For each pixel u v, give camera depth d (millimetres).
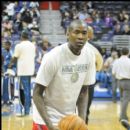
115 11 23641
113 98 13555
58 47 3668
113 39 19594
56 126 3693
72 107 3846
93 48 6504
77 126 3434
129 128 5387
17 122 9016
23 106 9750
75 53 3652
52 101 3773
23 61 9586
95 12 22453
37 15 21641
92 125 8891
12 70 10703
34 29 19812
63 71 3658
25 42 9641
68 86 3727
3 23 19906
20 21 20172
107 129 8398
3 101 10547
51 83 3711
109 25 21438
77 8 23266
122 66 8922
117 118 9938
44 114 3643
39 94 3648
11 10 21391
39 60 12844
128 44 19359
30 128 8336
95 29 21125
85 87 3963
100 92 14484
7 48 11555
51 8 23672
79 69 3740
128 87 8953
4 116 9750
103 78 14625
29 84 9734
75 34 3518
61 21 21781
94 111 11273
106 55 17000
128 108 11961
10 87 10500
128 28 20016
